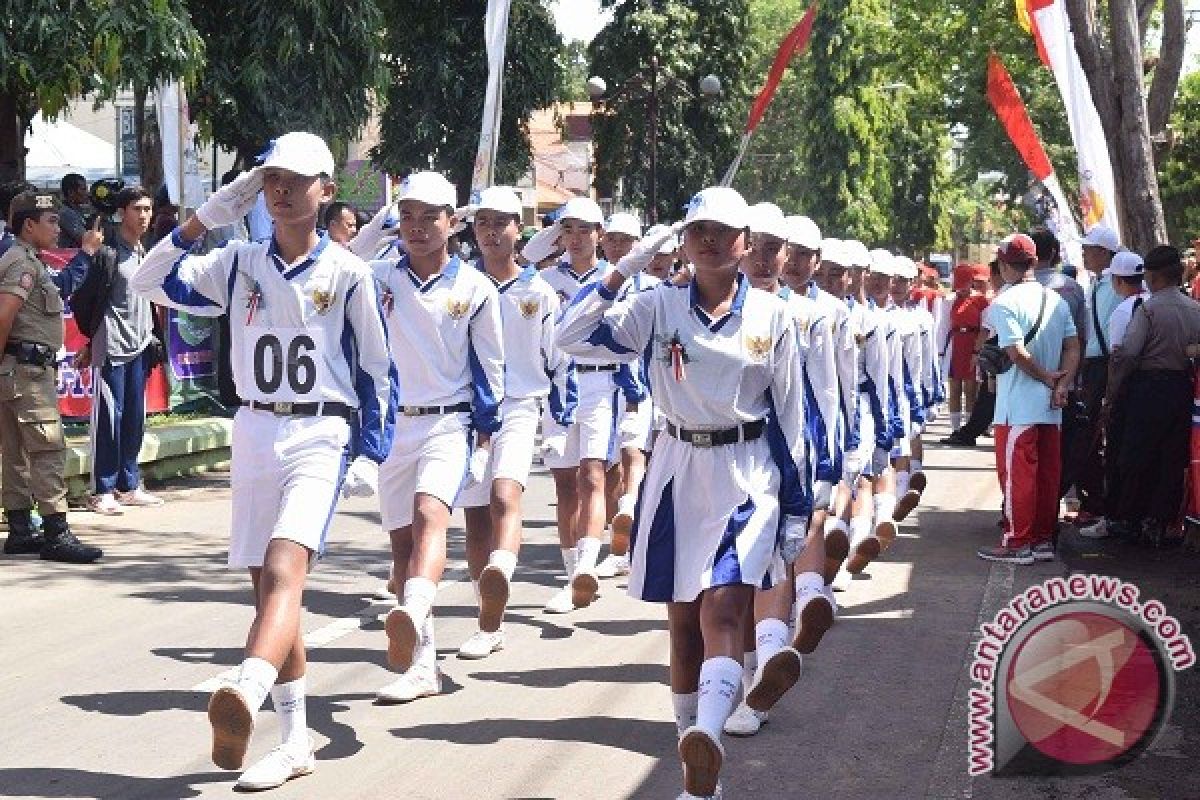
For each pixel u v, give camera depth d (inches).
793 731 256.4
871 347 366.0
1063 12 565.0
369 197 1181.1
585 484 346.3
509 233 318.3
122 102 1051.3
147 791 220.7
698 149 1750.7
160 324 492.7
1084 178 565.3
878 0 2151.8
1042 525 422.0
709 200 207.5
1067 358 417.4
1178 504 439.2
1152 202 603.2
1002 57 1225.4
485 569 280.4
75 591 356.2
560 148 2965.1
